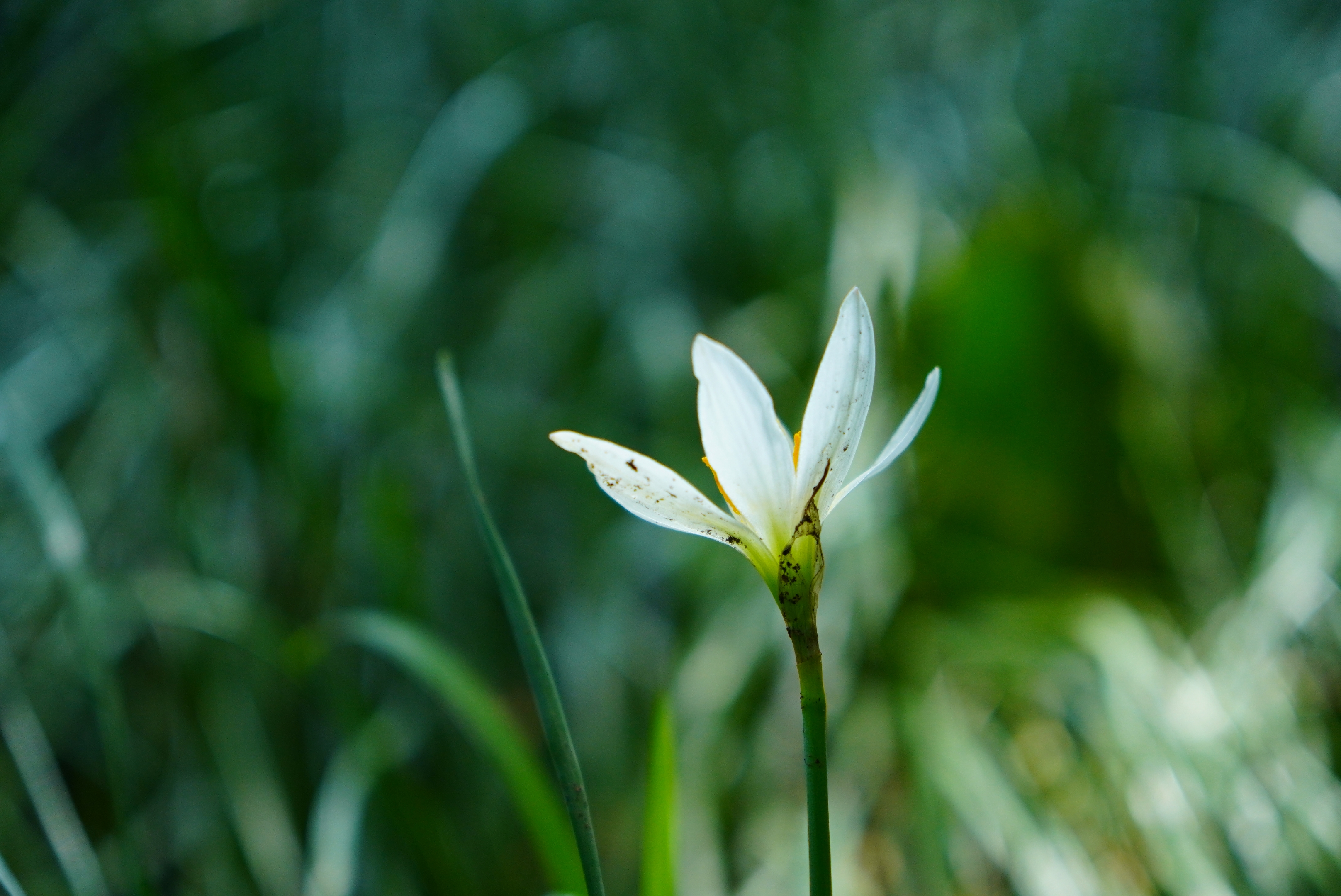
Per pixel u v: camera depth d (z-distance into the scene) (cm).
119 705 88
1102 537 99
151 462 111
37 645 101
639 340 125
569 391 129
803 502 49
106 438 113
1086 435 96
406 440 118
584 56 151
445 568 113
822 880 49
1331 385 127
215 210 126
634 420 127
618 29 152
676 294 132
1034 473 98
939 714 87
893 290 108
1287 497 99
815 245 134
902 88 153
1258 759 79
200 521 102
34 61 128
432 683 65
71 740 100
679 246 140
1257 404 115
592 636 109
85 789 98
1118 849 79
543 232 143
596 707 104
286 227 133
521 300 131
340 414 112
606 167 144
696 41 151
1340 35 142
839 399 49
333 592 103
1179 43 146
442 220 127
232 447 104
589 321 135
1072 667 88
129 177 118
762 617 101
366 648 101
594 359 134
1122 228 131
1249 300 128
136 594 90
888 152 133
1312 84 140
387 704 100
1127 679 82
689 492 49
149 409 112
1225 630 90
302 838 95
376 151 141
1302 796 77
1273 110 141
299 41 145
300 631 79
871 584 96
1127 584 99
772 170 143
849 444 49
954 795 79
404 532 96
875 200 117
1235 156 129
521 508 121
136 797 93
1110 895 76
